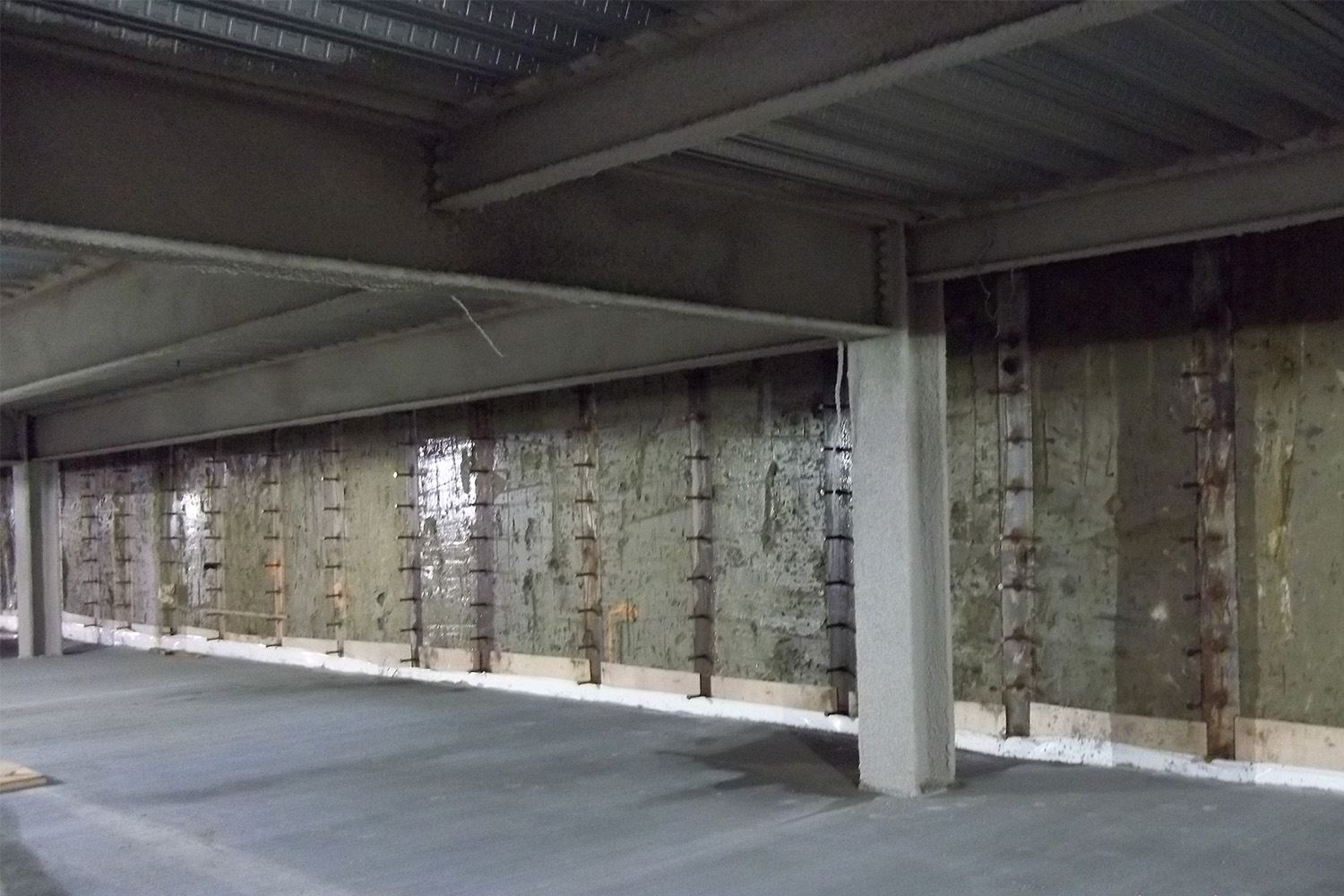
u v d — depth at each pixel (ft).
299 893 16.53
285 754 26.32
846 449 26.48
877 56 10.33
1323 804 18.89
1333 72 13.44
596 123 12.40
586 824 19.36
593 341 25.54
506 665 35.29
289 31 11.15
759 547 28.32
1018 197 18.34
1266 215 16.08
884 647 20.48
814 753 24.36
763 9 10.99
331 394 32.63
